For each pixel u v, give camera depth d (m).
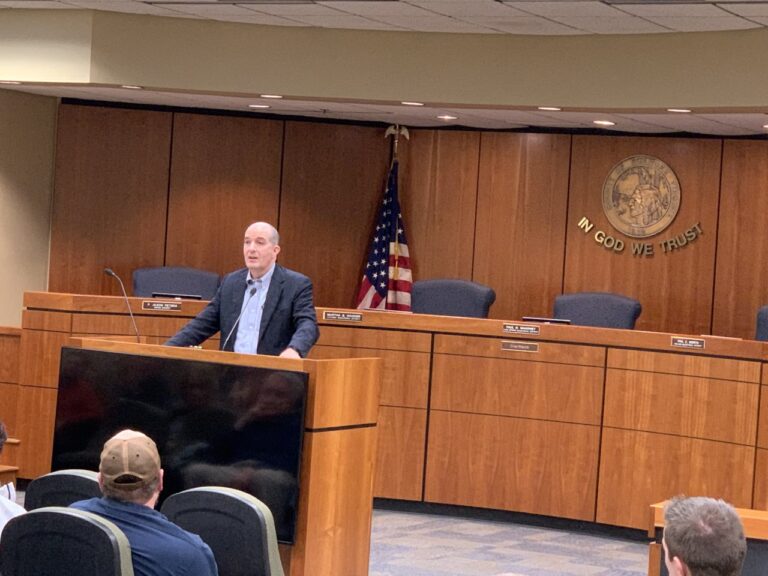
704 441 7.95
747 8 7.75
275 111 11.09
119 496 3.61
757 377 7.76
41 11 9.52
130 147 11.11
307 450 5.47
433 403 8.66
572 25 8.75
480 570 7.09
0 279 10.59
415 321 8.66
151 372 5.78
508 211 11.19
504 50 9.28
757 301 10.43
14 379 8.66
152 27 9.53
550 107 9.24
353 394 5.71
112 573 3.27
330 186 11.41
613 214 10.87
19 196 10.70
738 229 10.50
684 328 10.67
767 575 4.16
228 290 6.08
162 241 11.17
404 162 11.41
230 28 9.59
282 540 5.43
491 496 8.55
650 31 8.78
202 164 11.23
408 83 9.47
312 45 9.57
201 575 3.60
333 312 8.72
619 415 8.23
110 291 11.10
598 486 8.29
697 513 2.43
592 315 9.39
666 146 10.72
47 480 4.44
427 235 11.38
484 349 8.56
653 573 4.30
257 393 5.53
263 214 11.32
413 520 8.51
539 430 8.45
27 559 3.38
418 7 8.50
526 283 11.13
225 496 4.14
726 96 8.55
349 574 5.79
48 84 9.69
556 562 7.45
